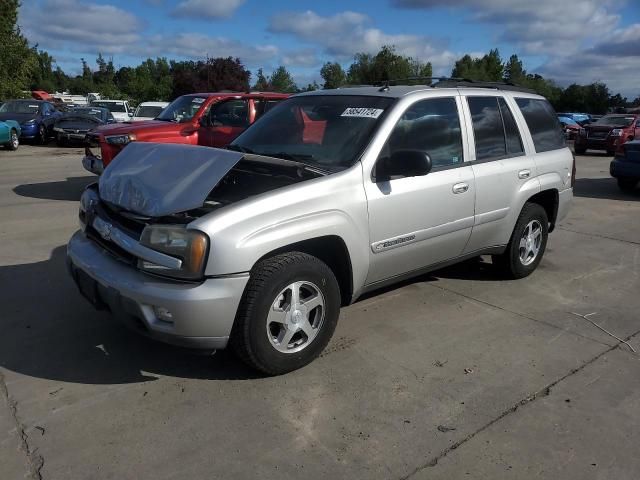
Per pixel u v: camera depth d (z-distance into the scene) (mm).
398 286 5371
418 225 4238
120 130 9195
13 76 30625
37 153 18047
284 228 3383
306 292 3627
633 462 2879
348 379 3619
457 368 3805
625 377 3736
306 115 4523
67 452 2850
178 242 3166
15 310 4531
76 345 3969
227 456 2852
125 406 3256
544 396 3477
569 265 6262
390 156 3900
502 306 4938
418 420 3195
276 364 3520
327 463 2820
